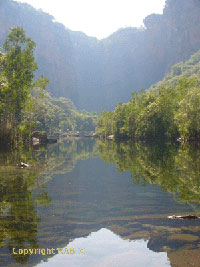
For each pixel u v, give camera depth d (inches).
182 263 229.6
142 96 3673.7
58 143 3002.0
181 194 495.5
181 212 381.4
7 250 259.4
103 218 359.3
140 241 279.7
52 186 589.9
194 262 230.5
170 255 245.6
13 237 290.8
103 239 288.0
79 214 378.0
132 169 848.9
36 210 396.5
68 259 241.8
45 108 4845.0
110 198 478.3
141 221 344.8
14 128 2025.1
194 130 2186.3
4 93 1838.1
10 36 1796.3
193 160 1014.4
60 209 402.9
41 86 2100.1
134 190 545.0
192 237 285.1
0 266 230.2
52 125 5900.6
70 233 304.8
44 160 1142.3
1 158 1170.6
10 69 1807.3
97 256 249.1
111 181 654.5
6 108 1909.4
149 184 602.5
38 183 622.2
